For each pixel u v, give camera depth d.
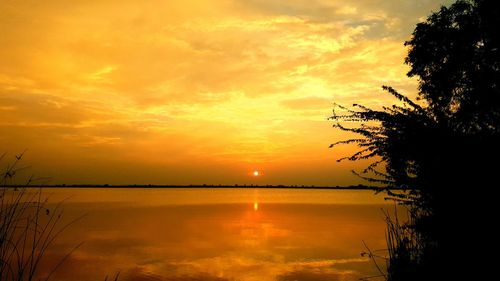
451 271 4.18
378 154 4.80
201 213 46.69
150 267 15.48
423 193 4.60
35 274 13.23
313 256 17.73
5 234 4.36
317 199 112.94
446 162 4.32
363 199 114.06
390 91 4.80
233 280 13.41
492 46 5.47
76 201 74.44
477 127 4.49
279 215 43.94
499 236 3.97
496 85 4.57
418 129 4.50
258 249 19.91
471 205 4.14
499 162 4.12
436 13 11.30
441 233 4.34
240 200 97.88
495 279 3.89
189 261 16.83
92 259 16.78
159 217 39.75
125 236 24.47
